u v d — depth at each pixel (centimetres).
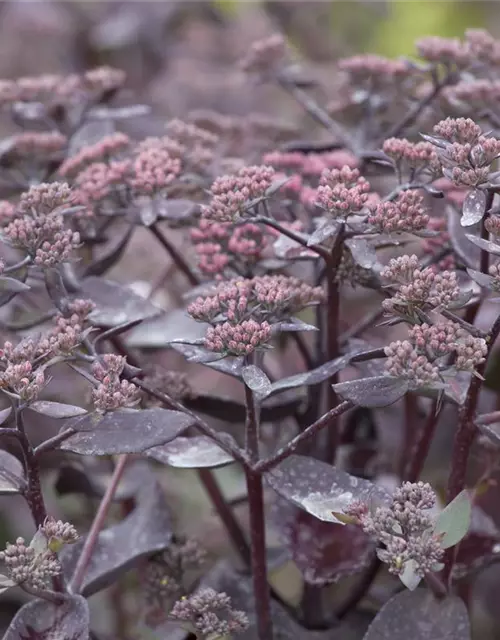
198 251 163
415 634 154
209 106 254
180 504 194
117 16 271
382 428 182
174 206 163
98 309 161
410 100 179
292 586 195
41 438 177
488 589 181
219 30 275
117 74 183
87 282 162
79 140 183
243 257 164
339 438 173
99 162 171
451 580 160
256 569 158
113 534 165
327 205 153
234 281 156
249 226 163
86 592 159
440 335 148
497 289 149
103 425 151
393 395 148
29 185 175
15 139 175
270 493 178
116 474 163
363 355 152
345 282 159
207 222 162
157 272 197
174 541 169
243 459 155
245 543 171
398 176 158
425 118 177
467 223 149
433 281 150
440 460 178
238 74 255
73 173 171
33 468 151
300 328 152
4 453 154
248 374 150
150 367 168
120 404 150
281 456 153
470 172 150
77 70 273
